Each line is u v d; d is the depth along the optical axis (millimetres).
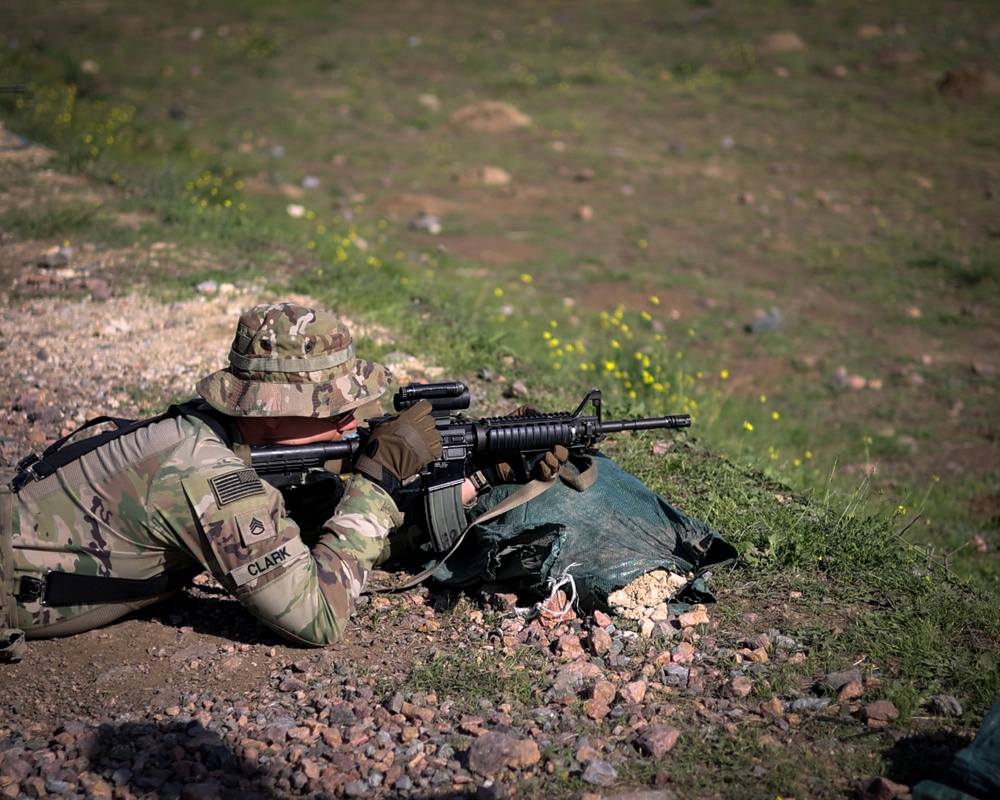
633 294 12414
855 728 3023
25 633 3391
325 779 2801
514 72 25547
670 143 20094
